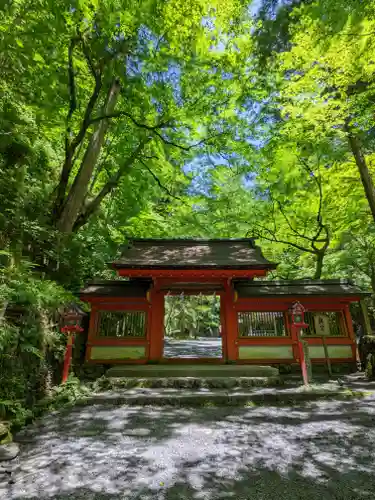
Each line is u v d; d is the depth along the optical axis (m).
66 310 6.71
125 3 5.55
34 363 5.49
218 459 3.34
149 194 10.73
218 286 8.95
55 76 6.29
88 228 10.41
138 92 7.40
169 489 2.73
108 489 2.74
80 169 7.91
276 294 8.82
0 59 5.21
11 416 4.21
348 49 7.20
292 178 11.28
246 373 7.26
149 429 4.34
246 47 8.59
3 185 5.72
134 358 8.41
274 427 4.36
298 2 8.45
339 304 8.95
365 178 10.17
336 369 8.45
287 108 9.16
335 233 12.82
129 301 8.87
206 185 12.15
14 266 4.80
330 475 2.95
